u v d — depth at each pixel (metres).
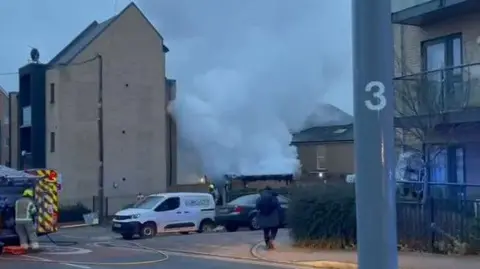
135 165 46.62
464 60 18.09
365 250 2.35
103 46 45.97
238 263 14.99
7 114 55.00
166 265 14.93
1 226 18.48
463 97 16.70
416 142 18.47
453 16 18.41
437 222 15.07
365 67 2.38
